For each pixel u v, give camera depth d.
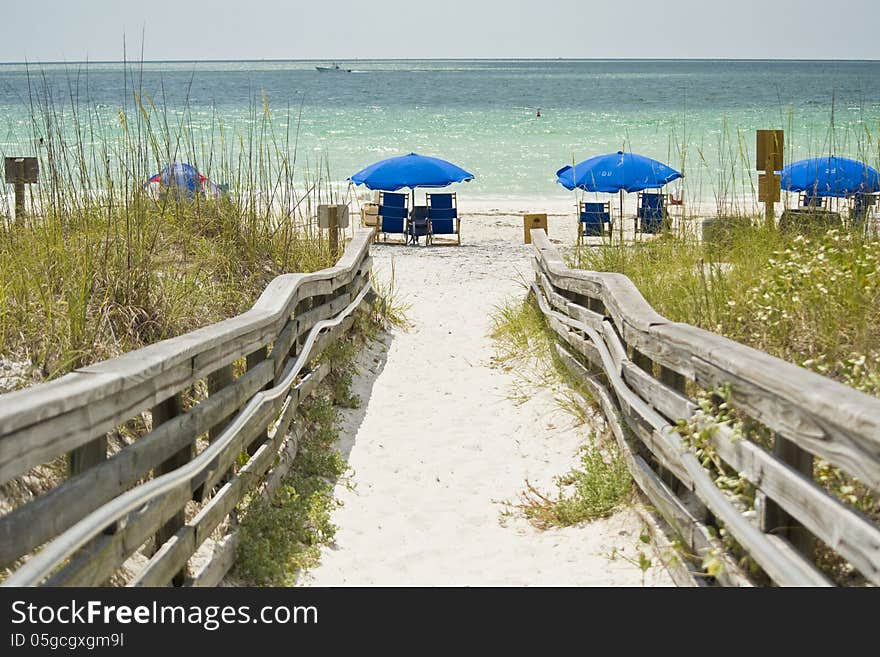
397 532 5.04
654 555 4.25
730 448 3.40
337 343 7.94
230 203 7.95
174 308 5.73
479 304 11.28
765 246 6.80
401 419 6.97
